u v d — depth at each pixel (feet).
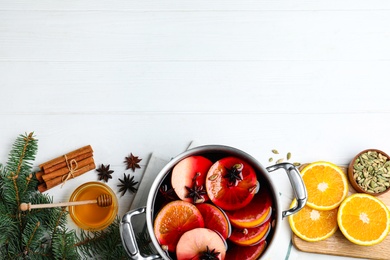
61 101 2.89
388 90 2.93
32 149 2.64
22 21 2.92
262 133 2.90
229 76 2.92
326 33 2.95
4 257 2.57
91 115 2.89
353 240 2.72
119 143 2.87
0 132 2.86
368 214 2.74
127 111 2.90
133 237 2.29
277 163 2.58
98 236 2.67
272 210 2.41
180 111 2.90
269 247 2.39
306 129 2.91
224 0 2.95
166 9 2.94
